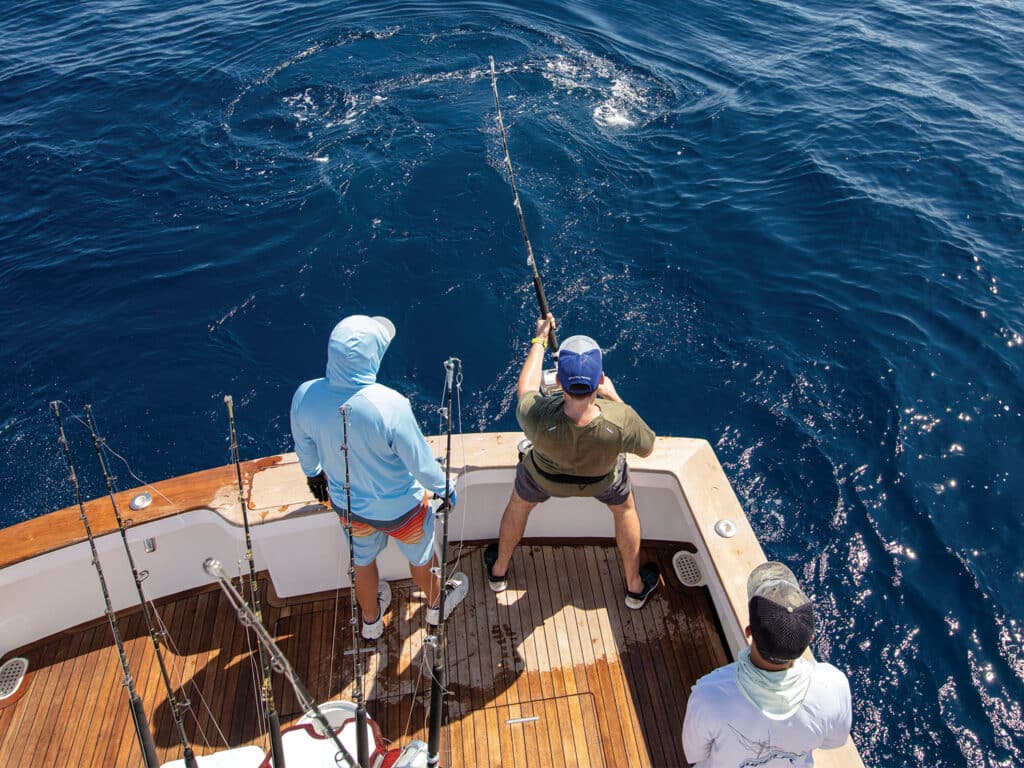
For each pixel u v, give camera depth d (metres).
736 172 9.98
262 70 12.18
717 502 3.44
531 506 3.43
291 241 8.98
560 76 12.14
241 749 2.75
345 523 3.12
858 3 14.95
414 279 8.51
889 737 4.91
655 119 11.14
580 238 9.02
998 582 5.67
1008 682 5.13
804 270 8.41
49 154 10.29
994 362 7.28
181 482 3.63
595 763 3.19
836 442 6.72
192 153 10.39
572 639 3.64
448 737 3.28
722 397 7.18
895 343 7.51
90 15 14.14
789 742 2.12
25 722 3.41
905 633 5.42
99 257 8.73
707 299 8.16
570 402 2.76
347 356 2.71
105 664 3.62
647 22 13.93
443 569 2.80
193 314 8.06
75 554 3.43
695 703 2.19
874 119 10.91
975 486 6.30
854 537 6.02
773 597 1.99
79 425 7.00
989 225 8.89
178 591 3.87
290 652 3.62
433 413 7.14
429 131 10.80
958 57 12.78
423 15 13.83
